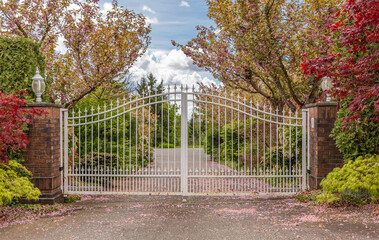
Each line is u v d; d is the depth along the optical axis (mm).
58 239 4129
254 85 11344
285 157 9406
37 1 10227
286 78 9961
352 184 4949
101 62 10461
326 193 5500
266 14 9609
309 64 5223
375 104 4484
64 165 6988
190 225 4719
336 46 6758
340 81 5312
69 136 8766
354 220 4629
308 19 9859
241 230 4426
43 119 6250
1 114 5047
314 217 4969
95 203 6398
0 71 6289
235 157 12672
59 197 6457
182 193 6855
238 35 9906
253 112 12172
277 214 5277
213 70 11250
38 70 6441
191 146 23047
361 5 4527
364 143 5895
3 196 4910
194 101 6816
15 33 10281
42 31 10469
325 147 6551
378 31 4621
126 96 14469
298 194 6629
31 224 4844
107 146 9227
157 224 4785
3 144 5449
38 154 6238
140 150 11891
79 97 10578
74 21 10336
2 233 4402
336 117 6535
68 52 10891
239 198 6695
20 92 6359
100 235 4273
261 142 11484
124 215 5359
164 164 13445
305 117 7016
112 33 10469
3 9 9914
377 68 5020
